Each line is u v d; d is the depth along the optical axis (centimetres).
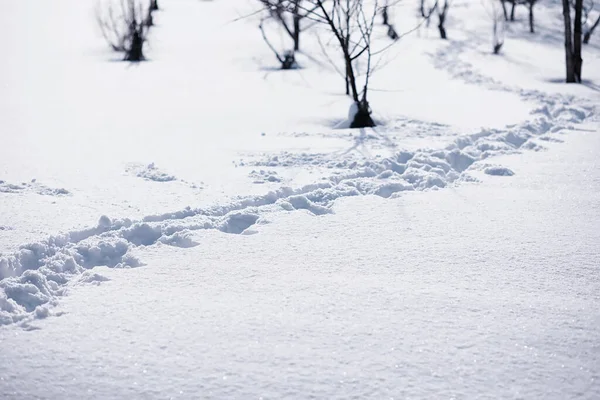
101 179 589
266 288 356
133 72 1424
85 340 299
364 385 264
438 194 551
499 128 838
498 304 336
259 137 794
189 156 687
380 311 327
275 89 1216
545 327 312
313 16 1997
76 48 1834
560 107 989
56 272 377
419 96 1134
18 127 841
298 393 259
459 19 2283
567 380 269
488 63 1600
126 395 258
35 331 307
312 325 313
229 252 412
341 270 382
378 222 474
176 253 411
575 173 620
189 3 2672
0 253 390
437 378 269
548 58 1709
